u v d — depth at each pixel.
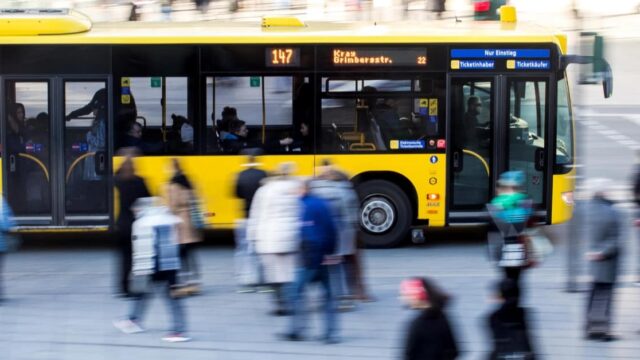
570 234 15.22
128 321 12.47
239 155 17.39
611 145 30.95
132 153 13.83
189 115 17.36
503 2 24.16
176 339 11.98
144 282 14.08
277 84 17.45
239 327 12.71
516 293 9.01
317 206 11.77
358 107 17.56
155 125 17.34
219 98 17.38
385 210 17.80
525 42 17.67
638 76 43.91
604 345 11.84
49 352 11.57
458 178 17.77
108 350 11.65
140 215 11.86
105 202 17.39
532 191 17.80
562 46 17.81
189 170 17.36
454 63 17.62
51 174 17.36
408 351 8.13
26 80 17.27
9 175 17.31
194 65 17.34
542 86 17.75
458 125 17.72
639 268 14.88
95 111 17.36
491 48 17.66
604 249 11.81
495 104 17.72
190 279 14.75
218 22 18.66
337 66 17.48
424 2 35.12
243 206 14.44
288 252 12.50
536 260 12.39
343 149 17.55
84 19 17.75
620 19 50.12
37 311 13.58
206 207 17.38
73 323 12.92
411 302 8.17
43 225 17.36
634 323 12.84
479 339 11.98
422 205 17.70
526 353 8.98
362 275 13.83
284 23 18.02
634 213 15.65
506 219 12.00
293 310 12.00
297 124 17.47
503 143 17.73
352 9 36.47
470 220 17.77
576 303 13.92
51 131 17.31
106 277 15.77
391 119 17.62
